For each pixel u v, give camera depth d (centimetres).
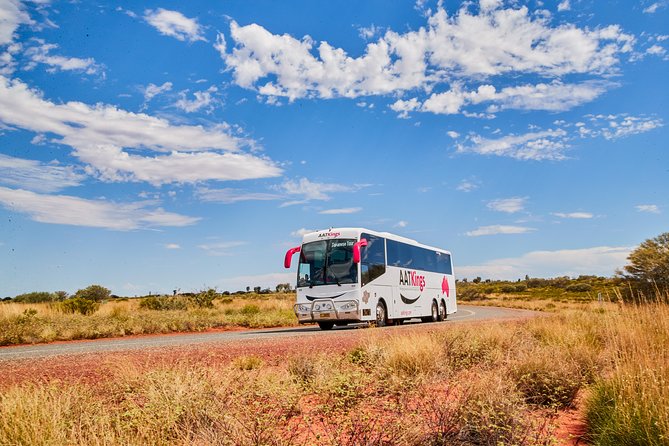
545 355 795
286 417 563
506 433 469
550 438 450
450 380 783
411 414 494
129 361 844
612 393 555
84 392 643
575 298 5366
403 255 2694
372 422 501
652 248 2066
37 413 488
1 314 2452
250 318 2916
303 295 2275
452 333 1179
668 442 426
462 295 8481
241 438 462
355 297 2192
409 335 1139
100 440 466
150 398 582
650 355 561
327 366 864
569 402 682
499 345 1062
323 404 609
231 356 1107
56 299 5053
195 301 3869
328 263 2259
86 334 2183
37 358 1198
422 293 2883
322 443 471
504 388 582
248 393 628
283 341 1452
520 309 4759
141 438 467
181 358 1033
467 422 481
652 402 462
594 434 518
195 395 585
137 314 2950
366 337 1355
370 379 744
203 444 466
